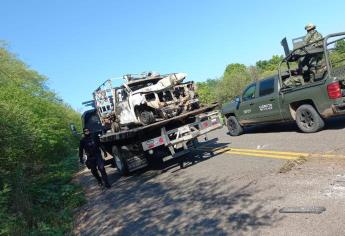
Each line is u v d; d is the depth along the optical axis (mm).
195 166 9836
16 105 12938
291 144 9391
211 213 5762
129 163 10758
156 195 7840
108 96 12484
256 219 5051
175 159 11734
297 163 7289
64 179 12266
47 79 30688
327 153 7508
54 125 18703
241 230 4828
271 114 11742
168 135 9930
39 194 9617
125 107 10906
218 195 6594
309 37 10469
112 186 10148
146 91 10234
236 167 8398
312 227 4395
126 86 11289
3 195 8109
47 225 7102
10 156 10562
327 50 9609
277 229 4586
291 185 6051
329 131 9781
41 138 14359
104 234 6203
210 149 11758
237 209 5625
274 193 5883
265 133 12523
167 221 5969
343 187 5406
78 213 8055
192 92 10805
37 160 14812
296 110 10820
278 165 7578
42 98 24281
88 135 10211
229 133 15016
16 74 27672
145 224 6121
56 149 18828
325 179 5949
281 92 11109
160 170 10656
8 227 6535
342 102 9359
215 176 8094
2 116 10641
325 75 9859
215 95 45094
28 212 7766
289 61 10977
